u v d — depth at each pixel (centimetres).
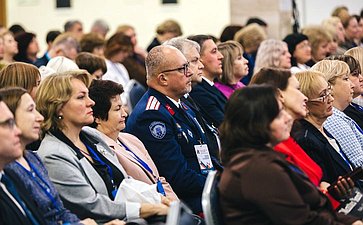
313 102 577
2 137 427
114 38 973
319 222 425
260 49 896
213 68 721
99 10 1709
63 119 519
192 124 619
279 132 427
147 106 608
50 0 1712
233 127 427
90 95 567
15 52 942
